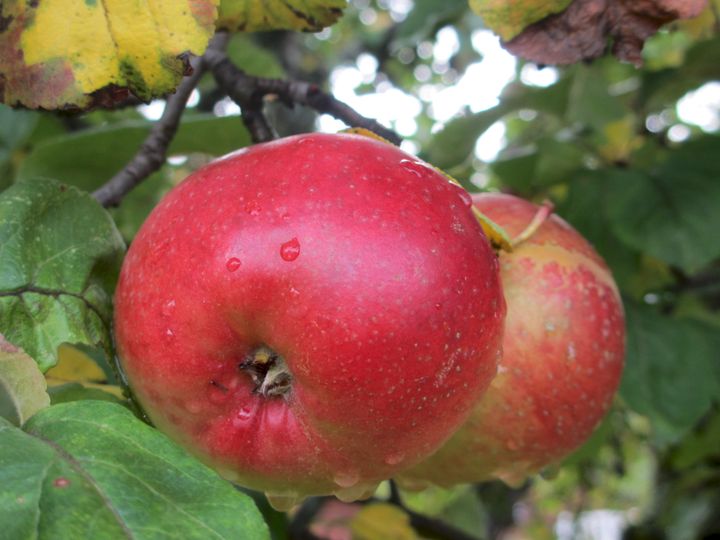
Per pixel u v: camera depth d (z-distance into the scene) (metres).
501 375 0.23
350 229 0.18
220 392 0.19
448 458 0.24
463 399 0.19
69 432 0.16
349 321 0.17
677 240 0.35
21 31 0.20
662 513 0.54
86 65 0.20
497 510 0.64
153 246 0.19
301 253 0.17
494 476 0.25
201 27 0.20
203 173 0.20
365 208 0.18
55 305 0.20
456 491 0.60
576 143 0.41
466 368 0.19
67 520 0.15
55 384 0.23
